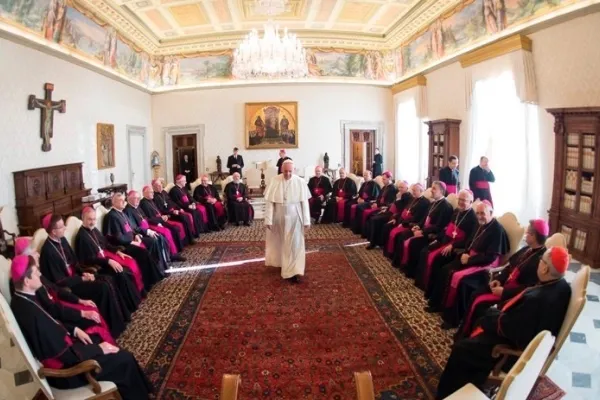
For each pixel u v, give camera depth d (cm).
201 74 1492
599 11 638
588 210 632
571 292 291
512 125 836
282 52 968
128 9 1078
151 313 505
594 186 613
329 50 1456
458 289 446
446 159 1048
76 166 975
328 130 1527
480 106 954
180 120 1536
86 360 289
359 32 1370
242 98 1511
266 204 620
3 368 300
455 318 448
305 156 1531
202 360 394
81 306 396
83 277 458
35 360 275
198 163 1545
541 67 765
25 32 792
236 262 712
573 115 651
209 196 993
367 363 385
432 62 1179
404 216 699
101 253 522
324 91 1512
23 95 806
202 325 469
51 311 351
